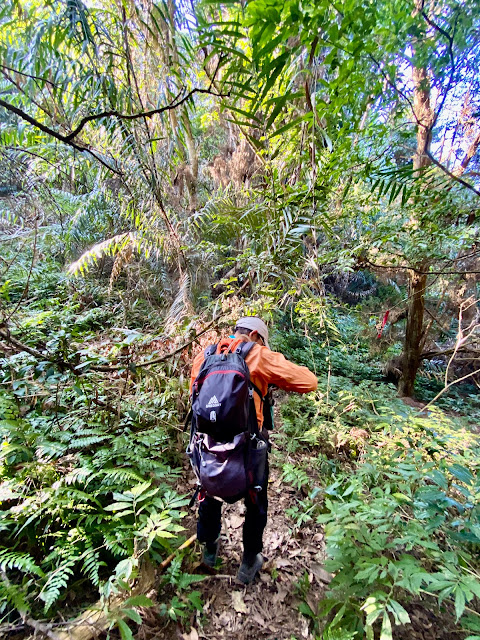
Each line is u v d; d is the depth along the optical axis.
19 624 1.34
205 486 1.42
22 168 1.73
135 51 1.25
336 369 5.10
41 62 0.98
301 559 1.89
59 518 1.64
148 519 1.56
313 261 2.10
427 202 2.15
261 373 1.53
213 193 4.85
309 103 1.03
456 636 1.52
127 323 3.81
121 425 2.24
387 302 5.66
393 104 1.08
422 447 2.53
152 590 1.59
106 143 1.68
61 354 1.56
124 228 3.82
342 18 0.74
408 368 4.88
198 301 3.83
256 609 1.61
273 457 2.67
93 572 1.42
